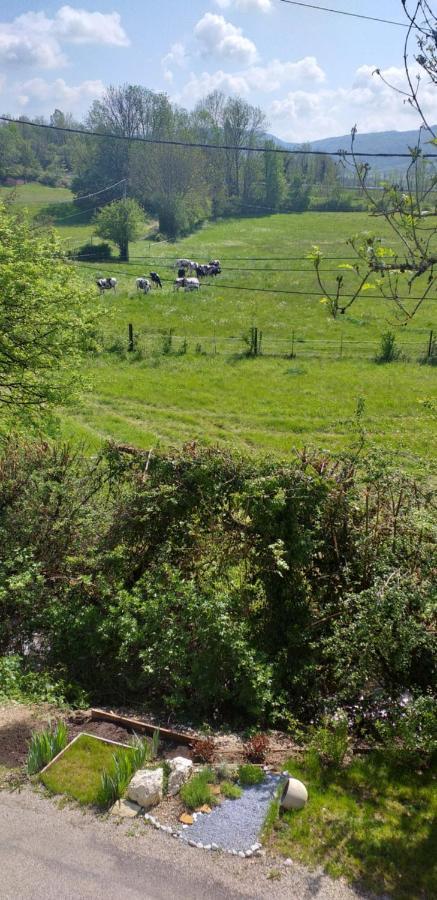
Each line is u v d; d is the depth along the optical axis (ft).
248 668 21.20
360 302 143.64
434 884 14.30
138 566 26.99
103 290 155.12
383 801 16.97
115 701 22.71
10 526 29.66
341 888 14.16
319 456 25.39
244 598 24.25
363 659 20.47
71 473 31.89
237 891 14.02
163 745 19.15
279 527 23.84
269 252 208.64
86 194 278.87
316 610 24.02
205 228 263.70
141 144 266.36
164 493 25.63
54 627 24.85
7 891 13.96
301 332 119.44
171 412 72.43
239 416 71.26
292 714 20.99
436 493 23.75
